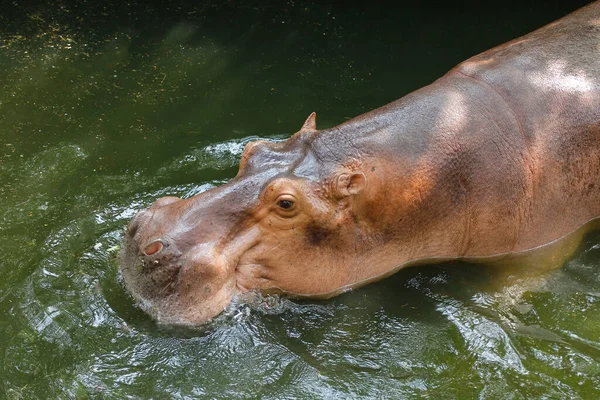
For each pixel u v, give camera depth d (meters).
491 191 6.27
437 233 6.33
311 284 6.04
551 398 5.38
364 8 11.27
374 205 5.96
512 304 6.32
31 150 7.99
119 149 8.08
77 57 9.84
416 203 6.09
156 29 10.61
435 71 9.70
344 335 5.90
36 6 11.05
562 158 6.54
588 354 5.80
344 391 5.39
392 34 10.62
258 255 5.80
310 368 5.57
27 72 9.47
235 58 9.95
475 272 6.61
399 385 5.47
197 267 5.52
